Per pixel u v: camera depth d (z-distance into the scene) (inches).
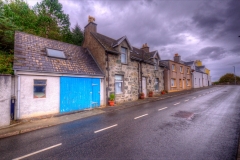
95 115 353.1
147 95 706.2
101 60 499.8
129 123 272.7
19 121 286.2
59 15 762.2
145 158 147.7
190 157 147.6
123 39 552.4
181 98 618.5
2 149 176.2
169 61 943.0
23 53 339.6
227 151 158.6
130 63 600.7
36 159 151.2
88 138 205.9
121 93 546.9
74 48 509.0
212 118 292.2
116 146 177.3
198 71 1472.7
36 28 648.4
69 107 383.9
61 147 178.7
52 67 359.3
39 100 326.3
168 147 171.0
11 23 416.2
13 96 286.5
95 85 458.9
